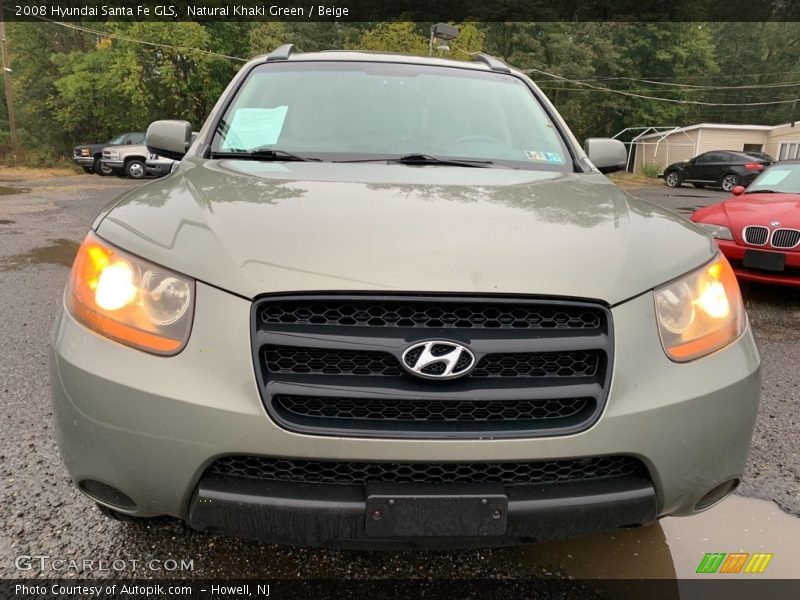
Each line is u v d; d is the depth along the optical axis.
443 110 2.84
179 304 1.49
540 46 39.81
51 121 31.50
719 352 1.62
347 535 1.46
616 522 1.53
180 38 26.48
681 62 42.84
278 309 1.46
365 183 2.02
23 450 2.56
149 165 19.20
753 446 2.81
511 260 1.54
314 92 2.86
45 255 6.64
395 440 1.41
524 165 2.60
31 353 3.66
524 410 1.48
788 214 5.26
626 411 1.48
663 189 22.27
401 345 1.42
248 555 1.98
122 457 1.47
